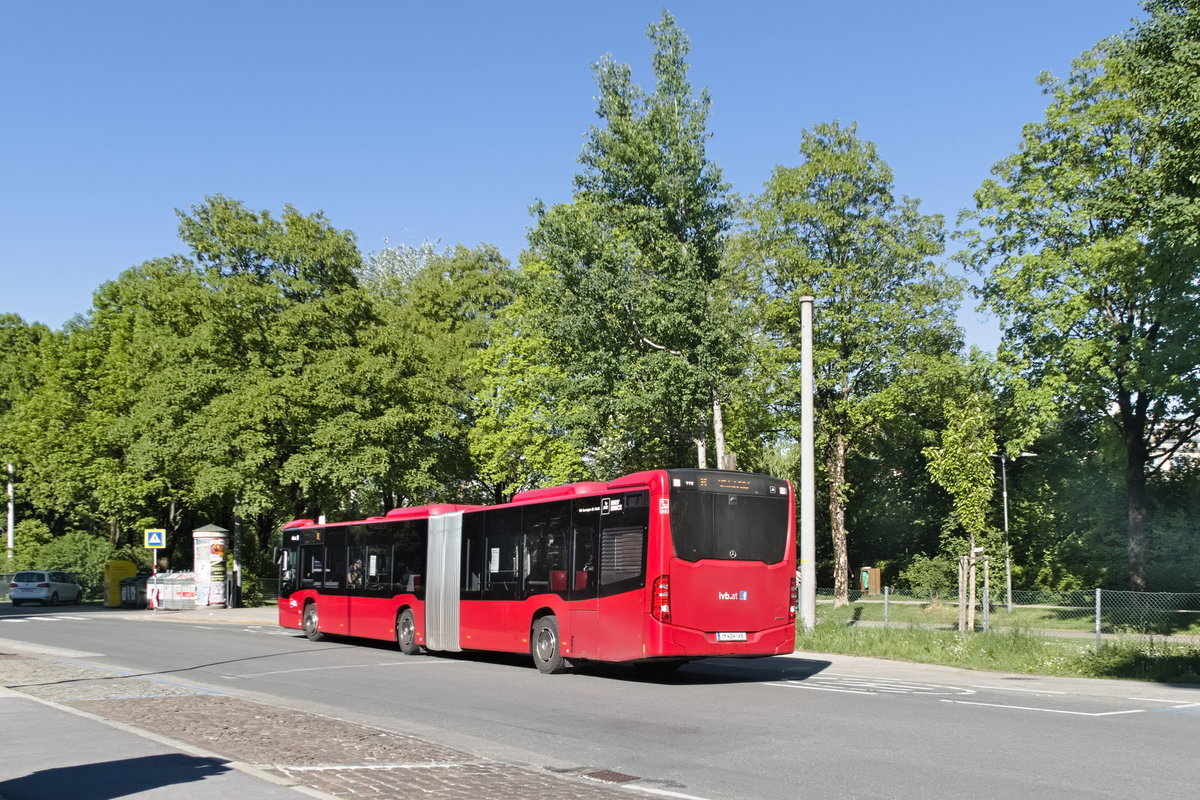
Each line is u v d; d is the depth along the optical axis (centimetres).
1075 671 1683
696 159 2889
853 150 3772
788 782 821
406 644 2214
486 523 1981
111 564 4797
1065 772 843
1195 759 896
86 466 4812
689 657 1556
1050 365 3005
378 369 4053
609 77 2969
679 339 2883
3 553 5991
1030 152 3222
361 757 914
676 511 1562
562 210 2952
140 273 5325
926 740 1008
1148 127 2772
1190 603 2720
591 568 1669
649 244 2934
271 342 3991
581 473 4169
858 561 5128
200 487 3816
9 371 6109
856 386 3828
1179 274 2648
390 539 2336
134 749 946
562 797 746
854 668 1827
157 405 3953
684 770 879
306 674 1745
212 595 4184
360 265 4447
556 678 1677
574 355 3053
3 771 852
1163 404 3095
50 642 2495
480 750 994
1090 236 3066
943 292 3794
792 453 5259
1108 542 3916
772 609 1619
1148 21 2397
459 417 4653
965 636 1975
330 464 3862
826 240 3794
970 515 2180
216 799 734
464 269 5381
